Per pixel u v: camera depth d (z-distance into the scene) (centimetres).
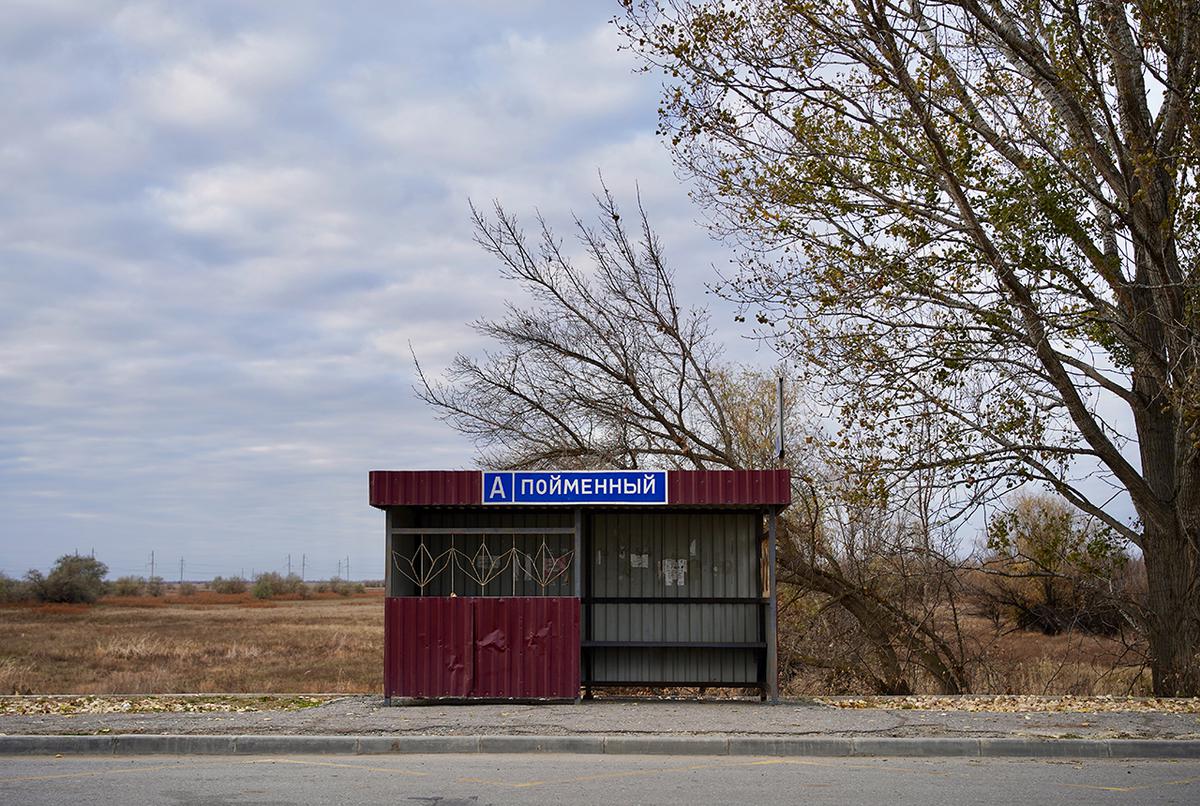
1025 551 2180
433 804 854
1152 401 1792
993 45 1736
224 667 3048
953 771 1027
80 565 8188
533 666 1428
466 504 1438
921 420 1931
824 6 1745
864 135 1909
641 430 2461
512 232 2438
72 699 1481
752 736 1171
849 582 2320
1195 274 1695
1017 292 1744
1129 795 897
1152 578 1852
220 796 890
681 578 1582
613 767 1050
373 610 7544
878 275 1856
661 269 2433
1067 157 1672
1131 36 1716
